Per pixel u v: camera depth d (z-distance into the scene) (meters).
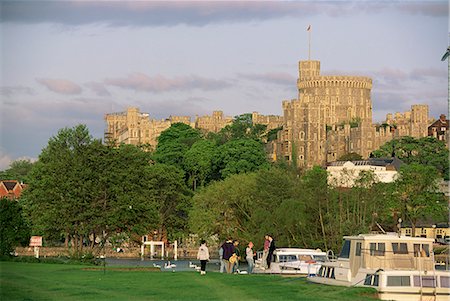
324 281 100.94
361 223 176.75
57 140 190.38
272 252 126.56
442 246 186.00
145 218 166.25
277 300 83.75
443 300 92.19
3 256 131.00
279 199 192.00
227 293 86.88
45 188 160.88
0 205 159.12
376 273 93.25
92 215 158.50
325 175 195.62
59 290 87.88
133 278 97.88
